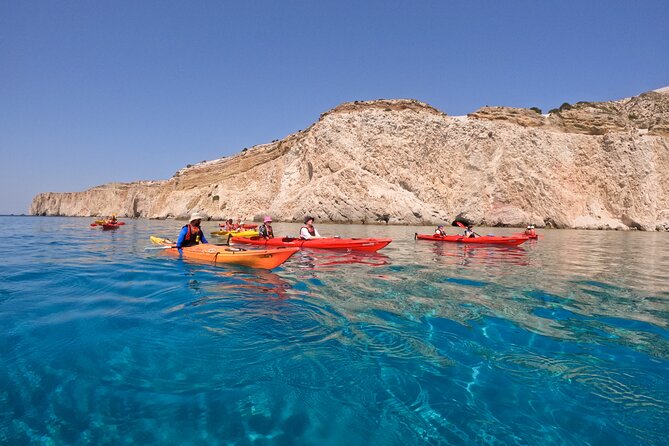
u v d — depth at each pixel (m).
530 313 5.15
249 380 3.05
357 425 2.49
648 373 3.32
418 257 10.95
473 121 46.03
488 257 11.38
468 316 4.96
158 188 69.88
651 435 2.43
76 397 2.76
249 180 54.53
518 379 3.18
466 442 2.33
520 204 41.06
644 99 60.69
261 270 8.01
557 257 11.96
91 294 5.73
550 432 2.45
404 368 3.34
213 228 30.95
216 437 2.32
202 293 5.84
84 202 89.31
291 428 2.43
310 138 46.81
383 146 44.09
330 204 40.75
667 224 38.97
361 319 4.71
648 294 6.43
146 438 2.30
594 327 4.57
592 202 42.03
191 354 3.51
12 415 2.53
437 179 43.50
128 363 3.31
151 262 8.88
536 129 45.16
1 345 3.69
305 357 3.49
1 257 10.11
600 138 44.06
